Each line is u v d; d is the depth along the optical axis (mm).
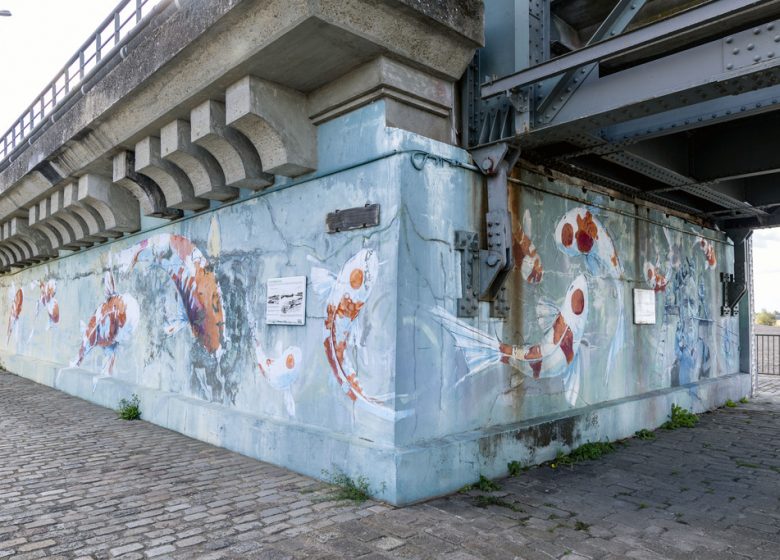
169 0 5855
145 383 9094
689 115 5184
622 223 8156
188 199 7543
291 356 6121
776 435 7867
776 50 3830
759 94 4809
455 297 5488
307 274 5961
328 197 5738
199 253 7859
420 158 5215
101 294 10852
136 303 9531
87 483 5434
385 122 5191
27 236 12812
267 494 5039
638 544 4074
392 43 5008
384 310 5020
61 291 12844
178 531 4203
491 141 5656
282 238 6336
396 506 4672
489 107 5832
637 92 4582
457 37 5406
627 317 8141
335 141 5680
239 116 5551
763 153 6793
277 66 5301
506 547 3939
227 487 5273
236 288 7062
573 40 6348
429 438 5152
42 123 9352
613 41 4410
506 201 5688
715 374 10656
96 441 7266
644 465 6219
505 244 5625
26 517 4512
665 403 8547
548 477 5680
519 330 6223
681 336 9539
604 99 4801
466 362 5559
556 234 6848
